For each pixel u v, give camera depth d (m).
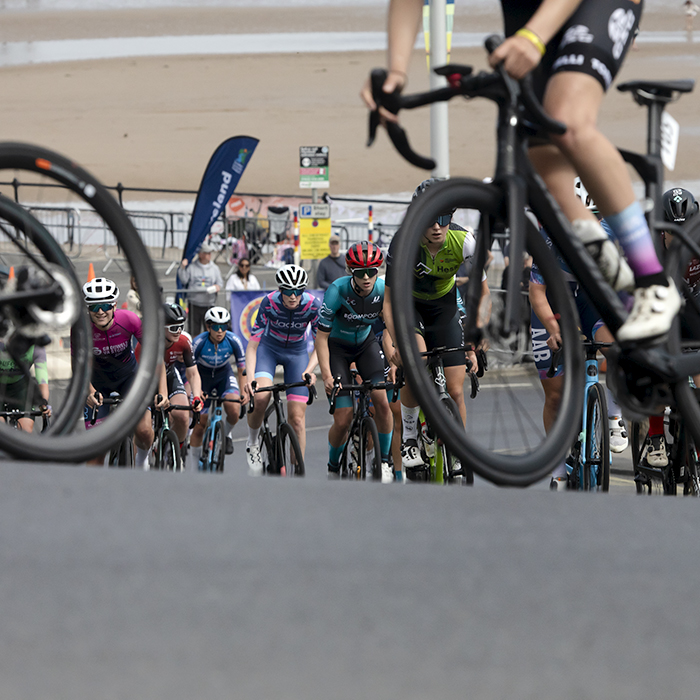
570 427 7.07
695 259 8.46
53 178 6.41
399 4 6.82
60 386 7.80
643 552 5.06
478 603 4.44
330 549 4.89
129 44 141.25
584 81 6.63
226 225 52.84
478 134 102.06
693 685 3.92
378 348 22.02
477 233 7.03
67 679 3.74
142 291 6.73
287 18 156.12
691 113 107.88
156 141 100.38
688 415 7.75
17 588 4.36
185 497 5.45
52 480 5.58
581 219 7.16
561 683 3.89
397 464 22.72
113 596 4.33
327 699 3.70
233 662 3.90
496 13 136.38
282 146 99.31
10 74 126.75
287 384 21.28
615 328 7.25
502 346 7.00
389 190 86.69
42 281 6.33
